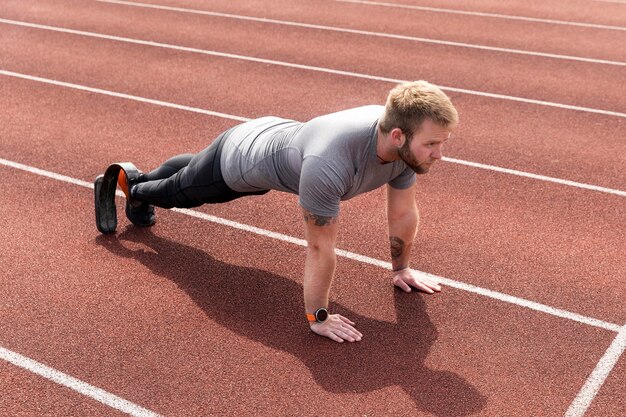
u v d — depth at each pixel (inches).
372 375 162.2
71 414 151.3
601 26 463.2
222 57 397.7
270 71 374.3
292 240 217.9
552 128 302.0
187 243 215.8
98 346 171.2
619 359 166.6
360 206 237.0
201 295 191.0
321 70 376.5
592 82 358.3
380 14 493.7
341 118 157.8
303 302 189.2
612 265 203.2
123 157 274.5
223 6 515.5
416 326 178.5
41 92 342.6
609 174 260.7
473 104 329.1
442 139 148.4
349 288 193.9
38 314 182.4
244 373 162.7
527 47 417.7
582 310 183.6
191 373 162.7
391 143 150.8
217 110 321.4
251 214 231.9
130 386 158.7
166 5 518.6
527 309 184.2
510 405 153.3
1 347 170.7
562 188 249.9
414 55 402.3
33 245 213.2
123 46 418.0
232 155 176.4
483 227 223.8
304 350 170.4
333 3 525.7
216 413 151.1
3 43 422.0
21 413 151.6
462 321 180.2
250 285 195.8
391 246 188.1
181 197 193.3
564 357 167.3
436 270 201.3
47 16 485.7
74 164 267.6
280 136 168.7
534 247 212.4
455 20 478.0
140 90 345.7
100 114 316.2
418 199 241.4
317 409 152.3
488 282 195.5
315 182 153.7
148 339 173.8
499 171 262.5
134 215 219.0
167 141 289.4
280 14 493.0
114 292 191.6
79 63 386.3
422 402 154.3
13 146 282.5
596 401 154.2
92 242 215.3
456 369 163.9
